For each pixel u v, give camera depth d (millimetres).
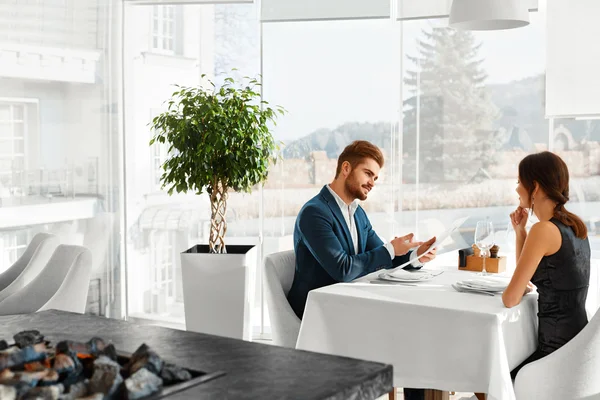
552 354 2600
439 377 2703
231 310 4297
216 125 4141
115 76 5445
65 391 1235
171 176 4336
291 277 3617
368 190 3516
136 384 1223
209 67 5535
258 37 5418
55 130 5227
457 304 2734
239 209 5527
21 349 1378
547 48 4586
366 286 3113
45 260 4301
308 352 1552
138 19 5535
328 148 5234
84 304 3791
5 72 4949
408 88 5102
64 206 5293
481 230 3156
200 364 1451
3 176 4988
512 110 4895
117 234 5523
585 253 2787
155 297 5715
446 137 5055
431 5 4969
